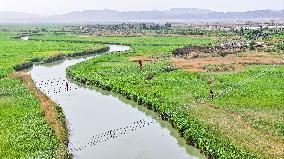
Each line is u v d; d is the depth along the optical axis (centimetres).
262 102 6456
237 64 10481
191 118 5450
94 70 9869
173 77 8712
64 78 9775
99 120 5991
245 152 4194
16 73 9444
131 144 4916
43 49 15188
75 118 6119
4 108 6212
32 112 5878
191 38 19762
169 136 5184
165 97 6844
